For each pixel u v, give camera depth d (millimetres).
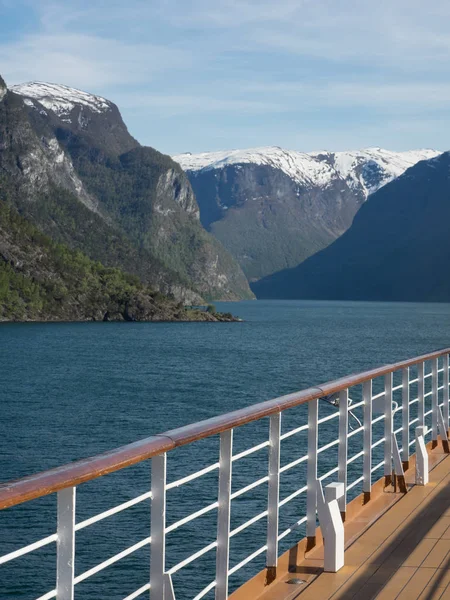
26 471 25484
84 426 34281
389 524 5918
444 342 94188
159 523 3375
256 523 17516
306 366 65000
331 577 4793
